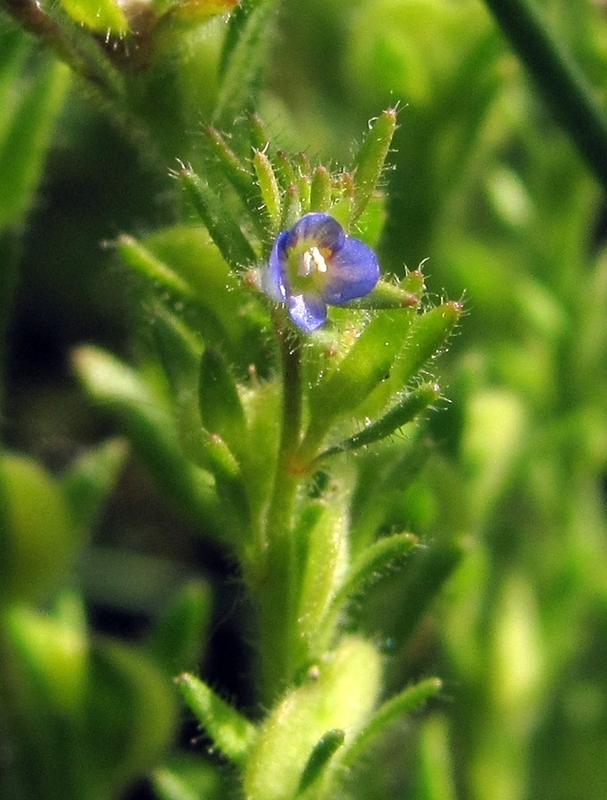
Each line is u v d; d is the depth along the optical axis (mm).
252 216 63
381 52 93
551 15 97
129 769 88
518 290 106
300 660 68
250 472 67
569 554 107
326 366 64
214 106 73
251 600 73
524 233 108
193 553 148
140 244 74
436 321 64
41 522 89
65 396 160
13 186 85
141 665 88
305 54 113
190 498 86
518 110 107
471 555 96
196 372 71
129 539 150
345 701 67
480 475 99
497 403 104
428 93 93
